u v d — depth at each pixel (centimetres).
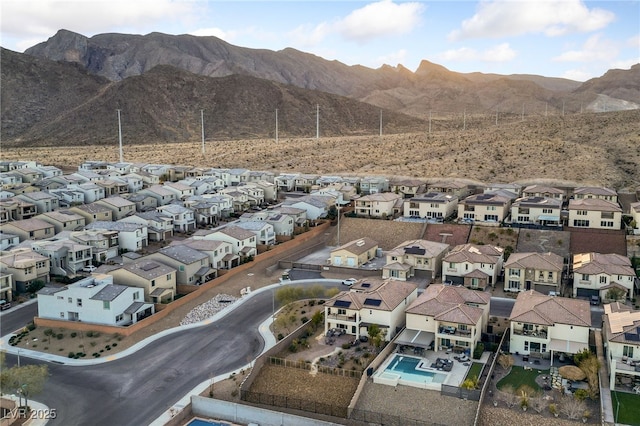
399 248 11262
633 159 18100
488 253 10706
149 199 16488
